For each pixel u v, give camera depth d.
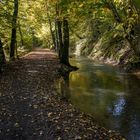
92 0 20.70
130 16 20.78
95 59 41.66
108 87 19.59
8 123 10.73
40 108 12.59
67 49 31.34
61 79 22.44
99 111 13.82
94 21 51.25
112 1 20.81
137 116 13.02
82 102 15.50
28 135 9.68
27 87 16.94
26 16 45.56
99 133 10.32
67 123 10.81
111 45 38.66
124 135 10.85
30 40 67.19
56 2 22.64
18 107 12.70
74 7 21.98
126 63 28.83
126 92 17.92
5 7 28.03
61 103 14.00
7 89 16.22
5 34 32.53
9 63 27.92
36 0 38.19
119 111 13.82
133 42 23.05
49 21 53.12
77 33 59.56
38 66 27.84
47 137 9.49
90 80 22.72
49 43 74.19
